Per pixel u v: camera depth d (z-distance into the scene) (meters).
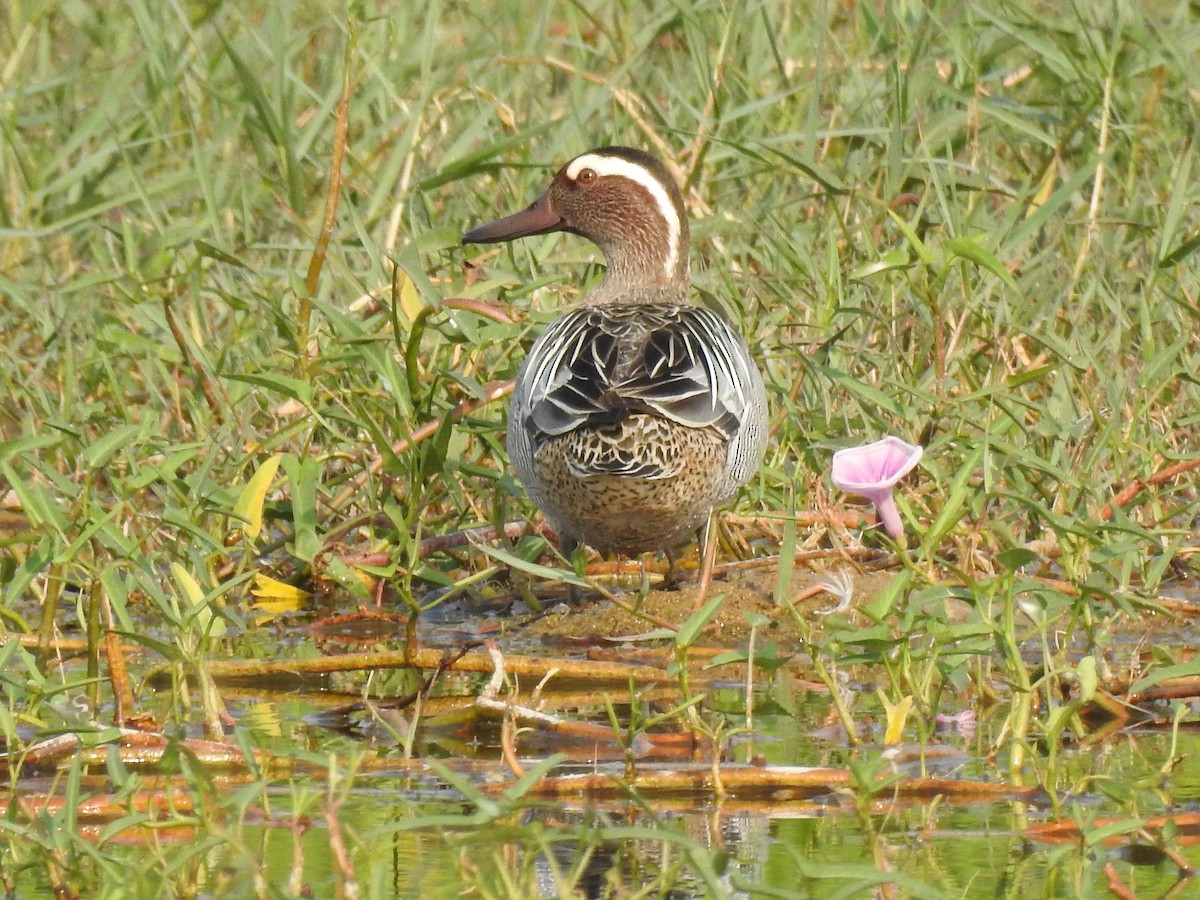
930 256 11.90
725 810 7.89
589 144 16.34
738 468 11.19
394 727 9.12
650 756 8.55
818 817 7.77
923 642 9.69
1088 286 13.75
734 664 10.23
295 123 16.22
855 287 13.59
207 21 18.73
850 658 8.76
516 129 16.03
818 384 12.44
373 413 12.59
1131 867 7.18
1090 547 10.84
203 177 14.52
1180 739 8.82
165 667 10.07
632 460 10.41
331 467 13.02
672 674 8.46
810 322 13.27
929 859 7.23
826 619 8.88
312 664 9.98
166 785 7.51
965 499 10.45
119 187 16.53
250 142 17.17
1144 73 17.08
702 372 10.71
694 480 10.73
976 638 9.21
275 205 16.23
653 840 7.48
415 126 15.08
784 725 9.05
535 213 13.37
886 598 8.48
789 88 16.59
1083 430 11.40
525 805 6.96
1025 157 16.70
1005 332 12.91
